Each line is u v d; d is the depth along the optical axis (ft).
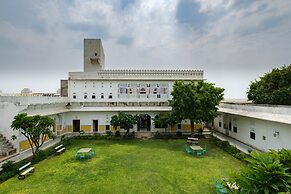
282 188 20.30
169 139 85.66
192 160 57.16
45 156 59.11
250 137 69.92
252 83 85.92
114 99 98.89
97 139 85.87
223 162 55.31
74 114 96.43
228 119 89.66
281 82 72.74
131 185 40.96
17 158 56.54
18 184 41.42
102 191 38.40
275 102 72.18
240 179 21.62
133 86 99.60
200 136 88.84
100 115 96.48
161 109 95.35
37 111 69.00
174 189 39.14
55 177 45.09
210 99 74.90
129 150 68.23
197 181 42.80
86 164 53.93
